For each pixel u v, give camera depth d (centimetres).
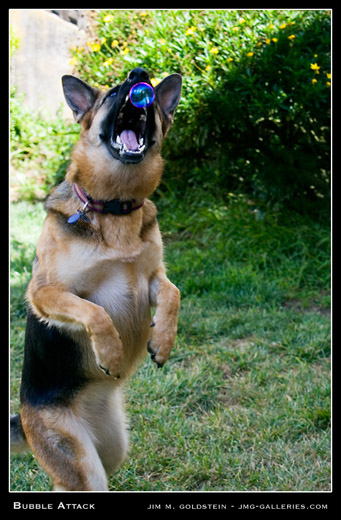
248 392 440
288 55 675
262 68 686
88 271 308
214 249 689
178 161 797
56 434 309
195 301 600
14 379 471
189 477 351
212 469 356
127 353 332
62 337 313
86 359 318
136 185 316
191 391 448
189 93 701
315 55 668
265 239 688
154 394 441
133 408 426
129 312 321
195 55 719
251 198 759
